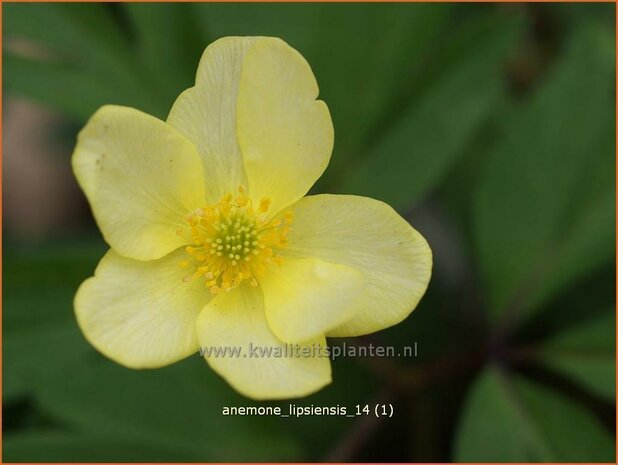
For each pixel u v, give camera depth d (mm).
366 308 70
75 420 85
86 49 92
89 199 65
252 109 70
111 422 85
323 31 92
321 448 92
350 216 71
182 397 87
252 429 88
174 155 69
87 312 67
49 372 86
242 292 74
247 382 67
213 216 73
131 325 69
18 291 86
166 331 70
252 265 74
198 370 88
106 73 92
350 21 92
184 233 72
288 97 70
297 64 69
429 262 69
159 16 92
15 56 90
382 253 70
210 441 87
